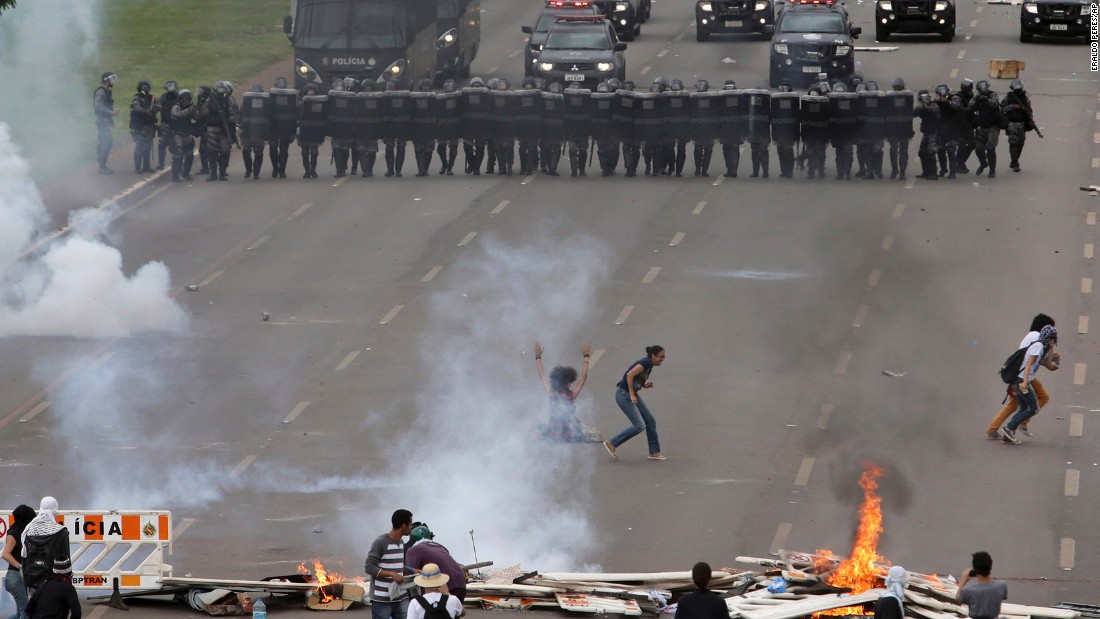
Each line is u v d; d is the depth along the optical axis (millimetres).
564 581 64625
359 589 63500
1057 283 113375
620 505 76562
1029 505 76125
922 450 84000
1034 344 83938
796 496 77375
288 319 108438
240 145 160500
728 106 142750
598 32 177625
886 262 118500
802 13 185750
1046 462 82062
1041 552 70250
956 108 140500
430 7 176000
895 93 140500
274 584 63688
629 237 125875
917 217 130000
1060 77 186250
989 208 132500
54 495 78312
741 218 130625
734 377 95938
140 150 148750
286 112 146125
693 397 92688
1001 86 181750
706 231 127062
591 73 173250
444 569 55250
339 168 147750
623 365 98250
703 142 144000
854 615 60500
